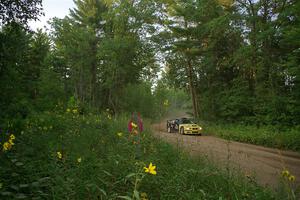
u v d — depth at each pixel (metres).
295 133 14.20
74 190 3.52
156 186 4.14
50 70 35.91
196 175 4.66
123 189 3.98
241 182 4.70
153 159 5.40
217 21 21.84
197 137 17.09
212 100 27.22
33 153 5.29
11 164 4.21
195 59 29.53
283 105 18.30
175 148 7.66
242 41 25.80
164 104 12.83
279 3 19.91
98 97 45.06
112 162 4.73
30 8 10.95
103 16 37.56
